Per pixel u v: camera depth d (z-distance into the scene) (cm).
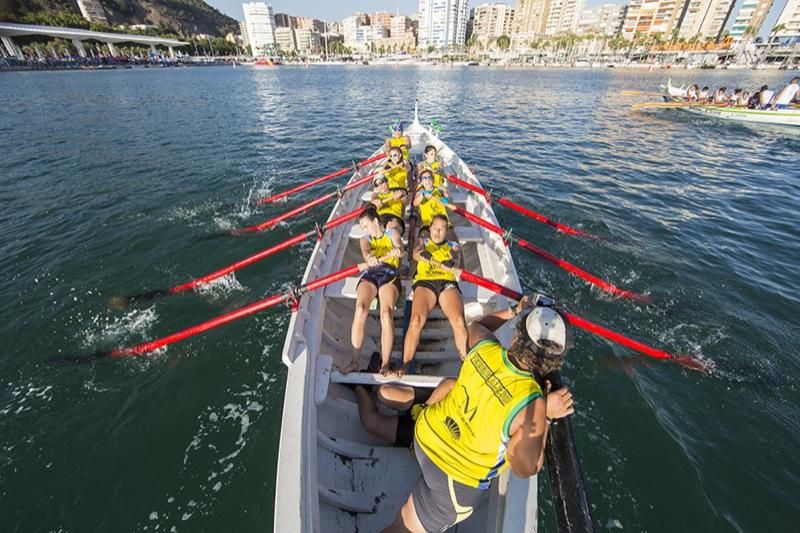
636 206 1028
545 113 2530
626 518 365
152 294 659
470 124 2170
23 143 1620
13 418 452
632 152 1574
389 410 363
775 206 1036
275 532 232
